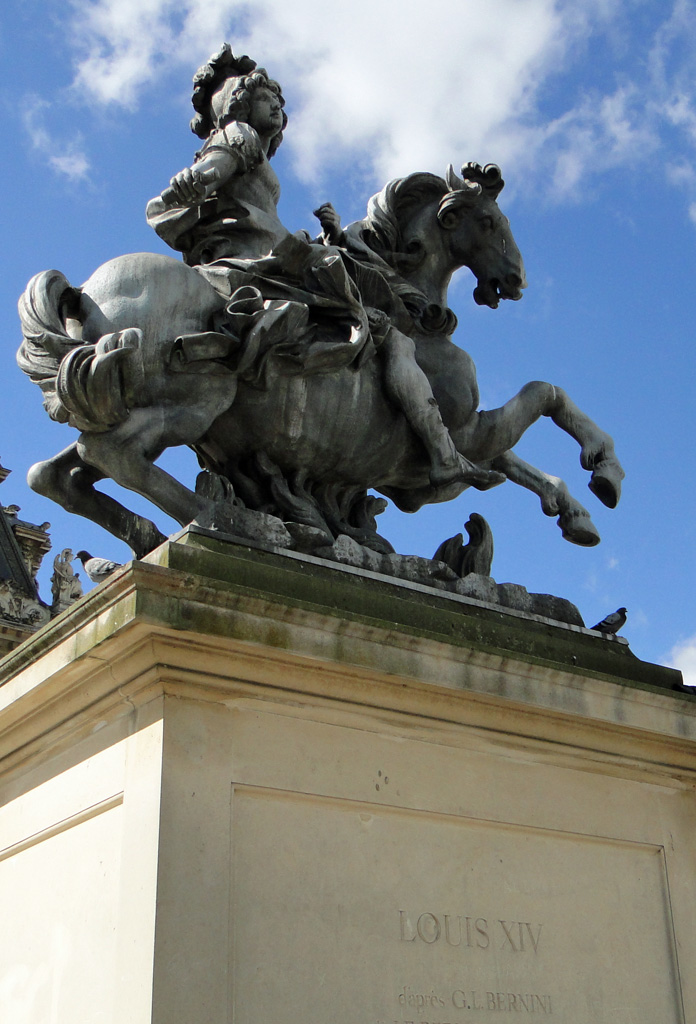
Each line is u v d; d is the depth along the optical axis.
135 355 3.89
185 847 3.06
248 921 3.12
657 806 4.29
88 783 3.45
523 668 3.86
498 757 3.90
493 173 5.34
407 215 5.35
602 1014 3.77
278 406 4.40
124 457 3.95
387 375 4.62
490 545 4.84
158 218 4.86
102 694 3.42
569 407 5.23
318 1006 3.15
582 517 5.06
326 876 3.32
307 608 3.37
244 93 4.99
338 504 4.77
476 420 5.00
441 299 5.29
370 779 3.53
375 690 3.58
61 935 3.36
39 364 4.07
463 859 3.66
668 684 4.59
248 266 4.60
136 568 3.12
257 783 3.28
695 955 4.13
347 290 4.55
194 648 3.23
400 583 4.10
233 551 3.72
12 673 3.73
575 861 3.96
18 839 3.75
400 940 3.39
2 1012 3.53
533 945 3.69
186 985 2.92
